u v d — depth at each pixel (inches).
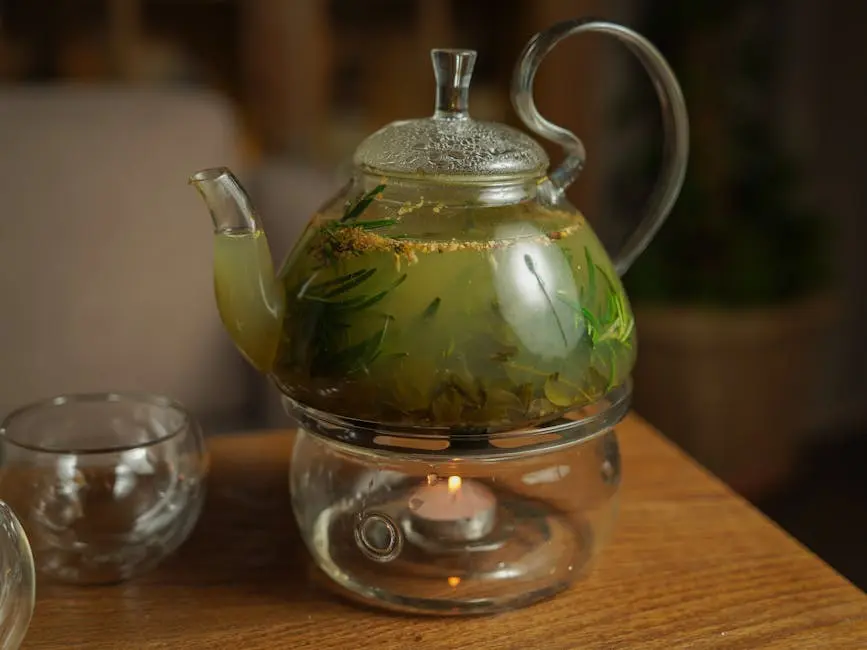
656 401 52.3
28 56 51.0
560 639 20.2
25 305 39.2
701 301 50.9
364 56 55.3
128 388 40.2
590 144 53.6
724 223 51.4
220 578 22.1
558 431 19.8
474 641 20.1
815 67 57.7
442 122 20.5
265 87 54.0
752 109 56.2
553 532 20.7
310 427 20.3
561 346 19.2
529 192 20.5
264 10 52.9
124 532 21.7
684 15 53.2
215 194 19.8
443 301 18.8
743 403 51.9
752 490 54.6
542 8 52.6
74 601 21.3
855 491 55.9
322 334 19.4
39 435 23.4
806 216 52.9
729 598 21.5
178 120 41.5
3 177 39.4
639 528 24.0
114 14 51.7
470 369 18.8
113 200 40.3
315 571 22.3
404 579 20.5
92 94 41.3
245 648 19.9
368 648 19.9
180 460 22.3
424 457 19.4
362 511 20.3
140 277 40.3
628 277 51.4
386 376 18.9
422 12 54.8
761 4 55.7
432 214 19.6
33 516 21.4
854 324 61.3
